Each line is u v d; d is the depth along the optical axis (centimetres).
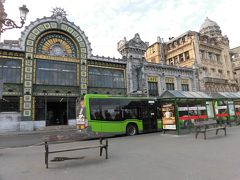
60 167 763
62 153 1039
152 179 596
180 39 4412
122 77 3203
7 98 2414
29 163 848
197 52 4075
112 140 1528
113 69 3138
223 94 2242
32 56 2592
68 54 2845
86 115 1641
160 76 3500
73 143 1434
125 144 1269
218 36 5066
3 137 1958
